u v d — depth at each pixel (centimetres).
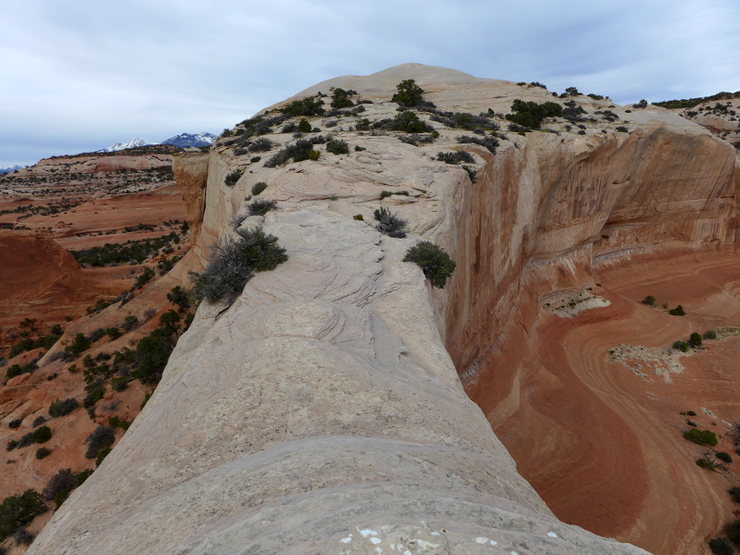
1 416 2647
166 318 3391
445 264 1417
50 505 1920
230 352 883
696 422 2678
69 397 2708
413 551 268
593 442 2420
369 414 680
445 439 647
